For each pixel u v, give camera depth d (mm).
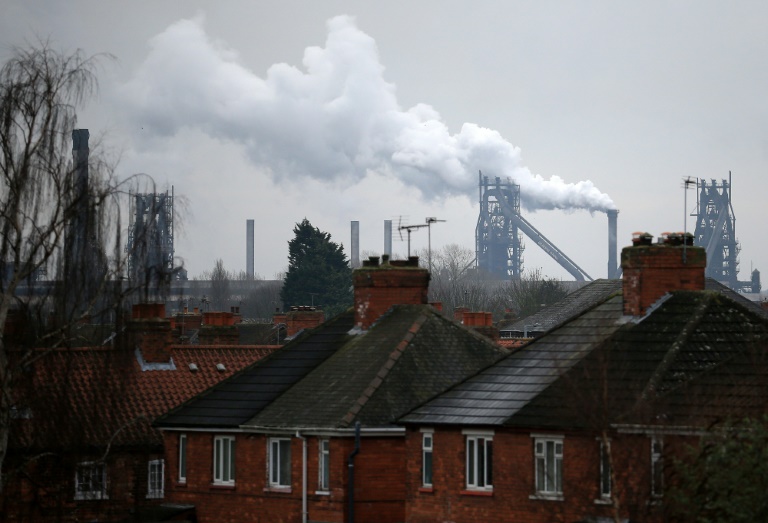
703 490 76062
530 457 96750
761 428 75062
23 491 117312
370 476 110625
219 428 121250
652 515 83625
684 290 104688
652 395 91562
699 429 82562
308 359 127438
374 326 126562
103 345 114812
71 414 112500
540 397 98625
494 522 98875
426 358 118438
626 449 86688
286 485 116062
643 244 106438
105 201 111438
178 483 125188
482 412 101188
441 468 103312
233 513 119812
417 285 128000
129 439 131375
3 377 107250
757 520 72062
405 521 107312
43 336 109125
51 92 111438
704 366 96500
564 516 93750
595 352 100688
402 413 112625
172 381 141750
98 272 111312
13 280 108500
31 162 110125
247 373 128875
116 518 124250
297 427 113750
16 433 110375
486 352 121500
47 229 109750
